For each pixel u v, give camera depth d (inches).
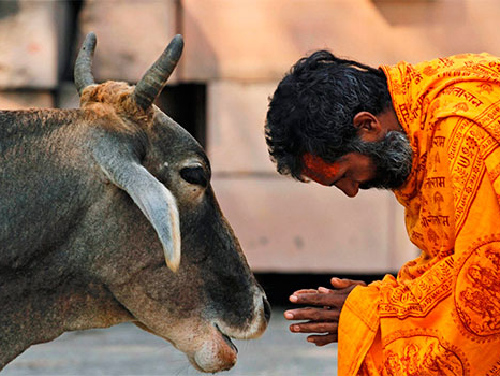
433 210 393.1
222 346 450.3
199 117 1022.4
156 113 433.1
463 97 380.8
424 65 401.7
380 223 977.5
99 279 425.7
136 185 396.8
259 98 983.0
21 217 410.3
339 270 983.0
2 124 416.8
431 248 402.0
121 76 979.9
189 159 432.5
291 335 900.6
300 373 762.8
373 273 985.5
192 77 983.0
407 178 403.5
